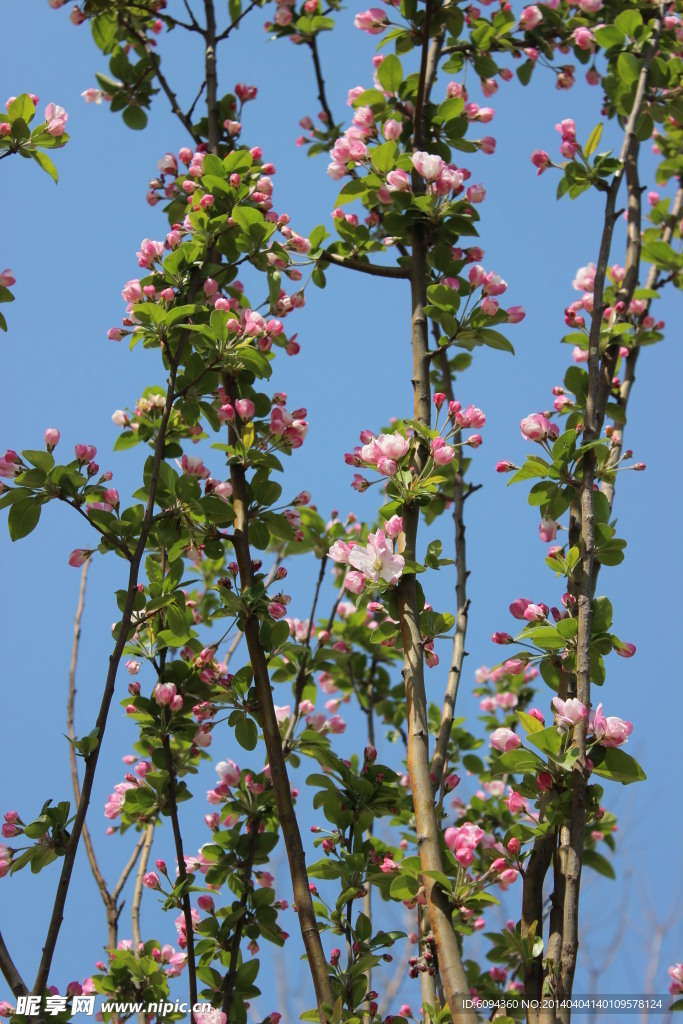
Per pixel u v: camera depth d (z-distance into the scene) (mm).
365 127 4898
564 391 4645
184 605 4324
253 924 4320
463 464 5211
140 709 4414
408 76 5020
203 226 4629
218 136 5312
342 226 5086
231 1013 4129
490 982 5027
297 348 4863
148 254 4590
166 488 4238
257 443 4379
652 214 6441
